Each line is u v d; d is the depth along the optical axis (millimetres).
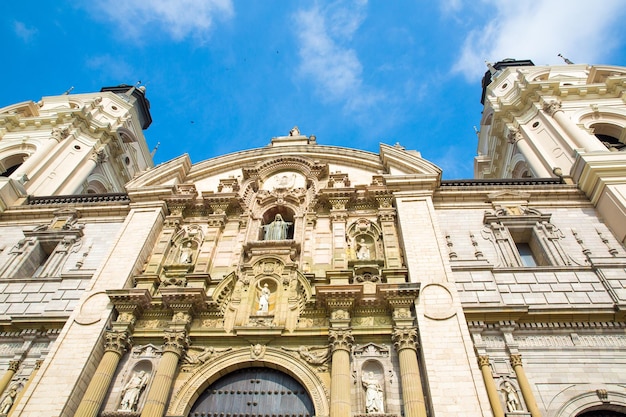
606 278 18453
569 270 19141
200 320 18625
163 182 26844
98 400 15734
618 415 15344
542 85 32906
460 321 16703
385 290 17812
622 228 20875
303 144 30141
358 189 24578
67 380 16156
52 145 33344
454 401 14406
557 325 17234
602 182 22391
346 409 14812
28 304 20297
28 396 15742
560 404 15148
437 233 20609
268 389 16703
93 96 41250
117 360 17125
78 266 22328
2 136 35062
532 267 19344
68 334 17719
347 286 17906
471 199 23875
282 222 23609
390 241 21188
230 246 22406
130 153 40969
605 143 29172
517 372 15812
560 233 21750
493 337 17094
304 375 16484
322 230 22719
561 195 23656
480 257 20734
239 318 18438
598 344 16719
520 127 32438
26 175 29656
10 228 25562
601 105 31266
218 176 27828
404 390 15180
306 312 18438
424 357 15742
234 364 17047
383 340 17266
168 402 15969
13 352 18531
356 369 16516
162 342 17953
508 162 34562
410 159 25719
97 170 35938
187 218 24359
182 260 21812
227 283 19562
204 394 16766
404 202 22703
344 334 16844
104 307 18734
